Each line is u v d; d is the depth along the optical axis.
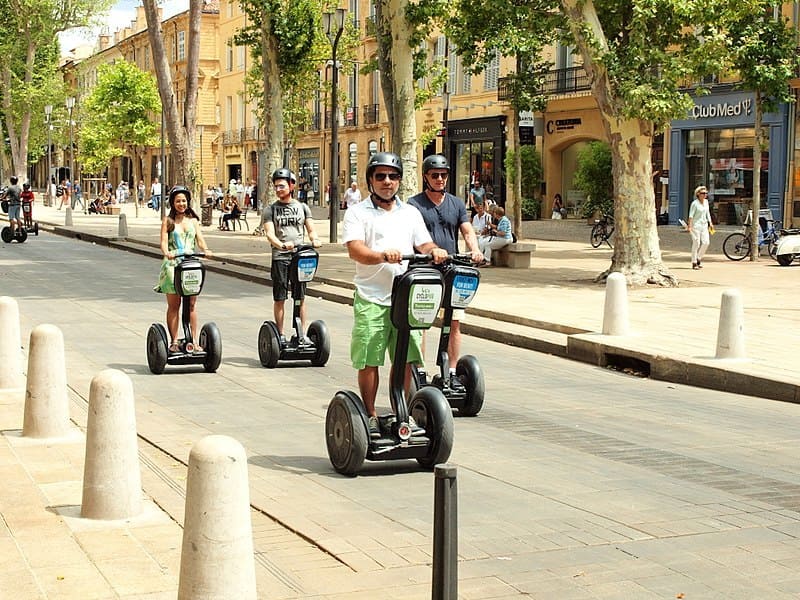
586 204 41.19
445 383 9.62
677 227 38.31
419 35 25.55
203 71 76.31
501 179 46.53
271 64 35.72
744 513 6.70
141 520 6.19
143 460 7.90
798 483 7.50
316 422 9.52
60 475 7.16
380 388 11.14
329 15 32.25
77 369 12.14
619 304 13.98
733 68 25.80
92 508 6.20
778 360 12.16
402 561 5.68
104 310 17.50
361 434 7.41
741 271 23.78
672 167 38.72
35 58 66.38
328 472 7.70
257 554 5.80
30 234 39.62
